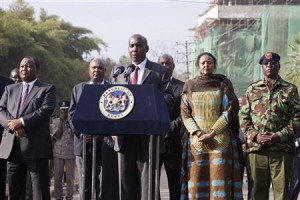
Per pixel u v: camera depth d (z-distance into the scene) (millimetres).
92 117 7039
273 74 8445
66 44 59531
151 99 7055
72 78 49969
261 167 8398
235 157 8258
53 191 15242
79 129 7066
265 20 38312
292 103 8383
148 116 6984
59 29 54844
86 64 55938
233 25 55250
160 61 10859
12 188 9461
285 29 37719
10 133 9336
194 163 8211
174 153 9797
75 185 16812
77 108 7090
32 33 49688
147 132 7023
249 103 8547
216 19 56312
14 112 9391
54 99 9516
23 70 9484
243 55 44781
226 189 8117
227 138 8211
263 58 8484
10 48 44312
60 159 13984
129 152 7914
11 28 43844
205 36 57125
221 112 8289
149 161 7094
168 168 9906
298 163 9383
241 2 57344
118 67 8375
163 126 7109
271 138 8234
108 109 7059
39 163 9320
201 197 8164
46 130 9453
